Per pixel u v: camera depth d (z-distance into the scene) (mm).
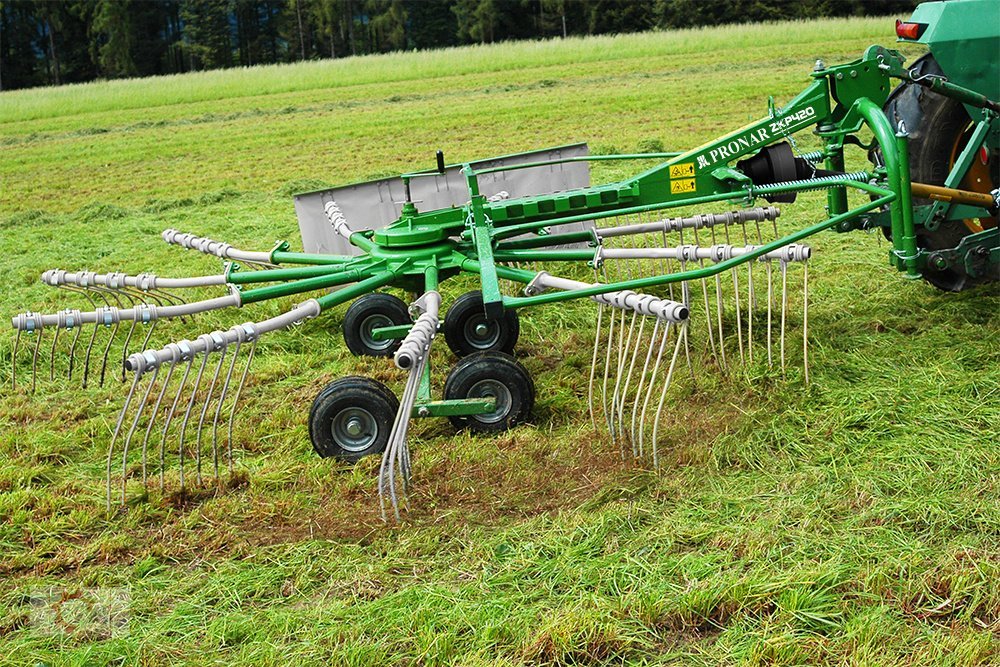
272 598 4137
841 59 25406
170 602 4156
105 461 5539
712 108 18359
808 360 6004
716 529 4316
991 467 4684
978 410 5258
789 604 3762
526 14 74875
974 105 6270
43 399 6559
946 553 4031
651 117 17875
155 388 6594
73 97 34875
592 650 3631
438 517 4648
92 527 4812
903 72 6477
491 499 4781
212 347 4973
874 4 51125
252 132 21719
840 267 7902
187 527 4719
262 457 5445
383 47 80812
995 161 6750
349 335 6938
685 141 14797
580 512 4559
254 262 7438
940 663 3432
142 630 3941
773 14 54781
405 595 4000
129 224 12227
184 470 5348
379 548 4438
